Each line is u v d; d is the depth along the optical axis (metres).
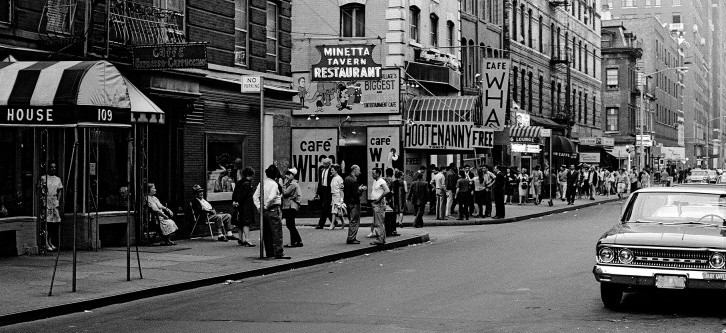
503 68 40.50
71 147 18.95
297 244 20.94
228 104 24.22
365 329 10.41
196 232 22.66
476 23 46.72
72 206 19.12
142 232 20.62
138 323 11.27
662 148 97.00
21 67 14.66
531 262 17.83
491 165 47.34
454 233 27.16
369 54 30.11
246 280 15.76
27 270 15.77
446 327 10.46
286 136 27.41
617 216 34.97
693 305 12.15
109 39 18.97
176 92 20.97
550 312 11.54
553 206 42.22
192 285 14.70
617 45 87.25
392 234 24.00
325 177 27.41
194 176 22.75
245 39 25.28
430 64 38.62
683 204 12.50
